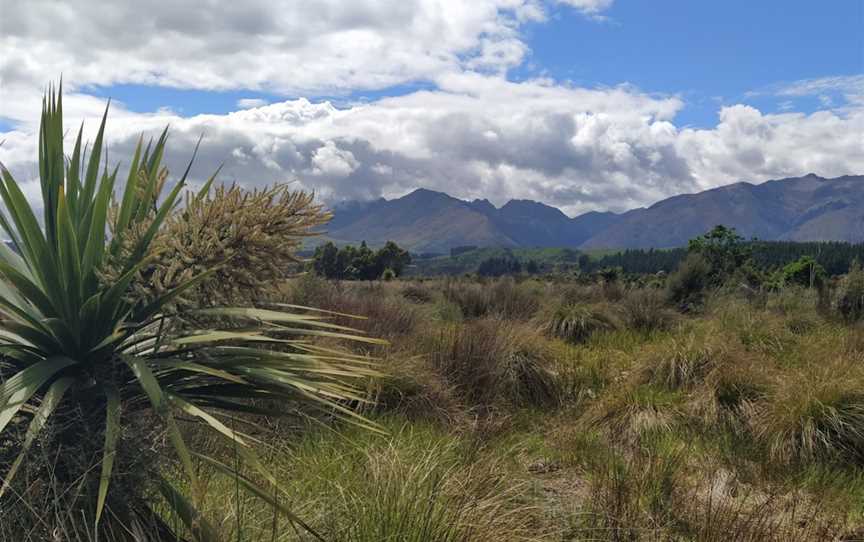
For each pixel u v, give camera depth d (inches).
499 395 297.4
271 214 110.4
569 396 306.3
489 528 134.7
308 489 155.6
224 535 114.0
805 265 600.4
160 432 111.5
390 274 1496.1
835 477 204.5
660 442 234.5
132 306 114.2
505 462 192.2
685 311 549.0
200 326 118.6
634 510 165.5
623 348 402.3
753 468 213.3
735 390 262.8
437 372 292.4
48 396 100.2
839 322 466.3
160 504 126.3
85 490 104.0
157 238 110.7
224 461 151.6
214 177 113.2
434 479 148.9
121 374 115.6
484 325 343.9
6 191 105.6
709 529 155.2
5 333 114.0
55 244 116.2
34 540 97.2
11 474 89.1
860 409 226.2
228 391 120.1
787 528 161.5
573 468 215.8
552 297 599.8
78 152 120.6
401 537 126.0
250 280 112.6
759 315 415.5
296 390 118.7
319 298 380.2
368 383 244.7
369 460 167.5
